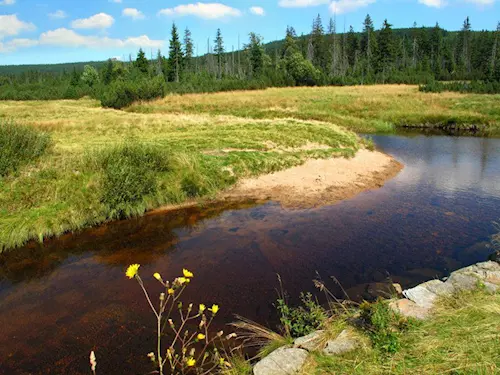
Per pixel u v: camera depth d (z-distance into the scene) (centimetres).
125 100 3700
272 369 341
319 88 5453
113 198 940
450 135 2317
